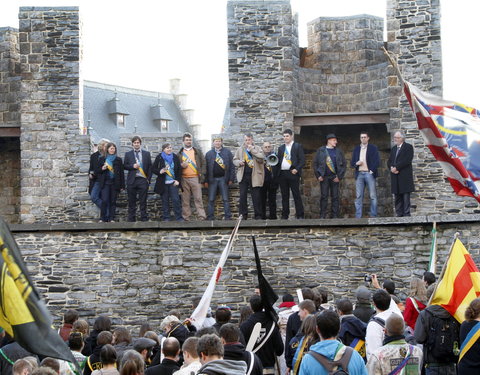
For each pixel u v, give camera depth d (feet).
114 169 77.92
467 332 37.55
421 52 83.25
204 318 48.34
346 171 88.07
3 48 87.92
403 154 75.72
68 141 83.05
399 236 73.61
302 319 40.65
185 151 78.13
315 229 74.38
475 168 46.34
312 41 89.51
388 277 73.46
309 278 74.02
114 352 35.96
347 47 88.53
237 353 33.60
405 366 35.94
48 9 83.82
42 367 29.04
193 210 81.66
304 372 31.04
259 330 40.42
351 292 73.82
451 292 39.55
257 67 83.66
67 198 82.58
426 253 73.15
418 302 45.27
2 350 38.60
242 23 83.76
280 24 83.66
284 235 74.43
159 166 76.89
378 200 87.35
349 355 30.96
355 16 88.43
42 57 83.71
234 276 74.13
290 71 83.46
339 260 73.97
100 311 74.13
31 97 83.51
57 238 74.59
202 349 31.24
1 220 26.13
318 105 88.22
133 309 74.18
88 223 74.28
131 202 77.36
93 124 227.81
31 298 25.89
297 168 76.38
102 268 74.38
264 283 40.93
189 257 74.33
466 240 72.69
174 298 74.13
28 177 82.94
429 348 39.63
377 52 88.33
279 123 83.35
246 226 74.18
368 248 73.87
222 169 78.18
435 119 46.60
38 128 83.30
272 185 77.20
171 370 35.86
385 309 39.40
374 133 87.71
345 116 84.43
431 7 83.05
